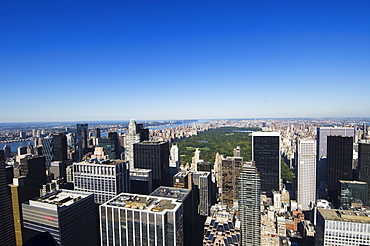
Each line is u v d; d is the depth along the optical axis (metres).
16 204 198.12
